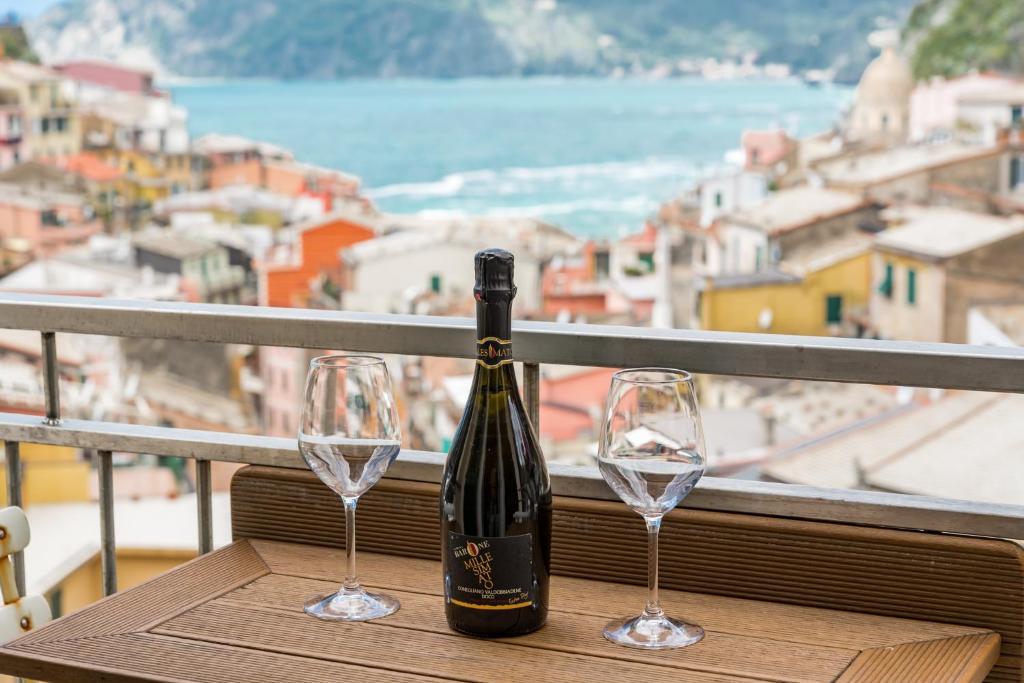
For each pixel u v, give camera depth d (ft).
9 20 92.79
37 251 85.92
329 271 86.69
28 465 54.03
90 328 3.12
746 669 2.09
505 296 2.29
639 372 2.32
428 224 88.94
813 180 85.35
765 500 2.53
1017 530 2.34
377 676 2.08
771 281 79.46
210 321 3.02
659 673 2.07
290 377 75.20
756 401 64.85
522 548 2.25
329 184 97.04
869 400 61.62
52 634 2.30
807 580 2.47
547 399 61.57
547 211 90.53
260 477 2.94
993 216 76.48
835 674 2.06
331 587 2.58
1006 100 80.79
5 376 63.57
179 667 2.13
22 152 87.51
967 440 53.93
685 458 2.20
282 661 2.15
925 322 73.15
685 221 86.22
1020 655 2.30
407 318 2.89
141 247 87.35
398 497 2.81
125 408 74.59
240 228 88.63
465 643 2.23
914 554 2.37
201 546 3.07
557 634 2.28
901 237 75.66
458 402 69.72
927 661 2.13
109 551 3.15
